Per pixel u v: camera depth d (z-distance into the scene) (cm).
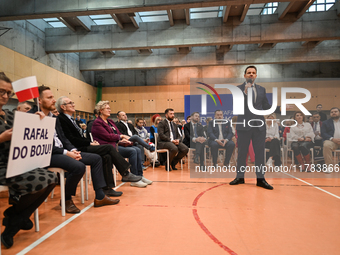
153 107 1216
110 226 160
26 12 647
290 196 237
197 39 848
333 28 789
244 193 249
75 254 120
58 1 642
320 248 127
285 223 164
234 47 1009
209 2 612
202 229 154
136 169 304
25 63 723
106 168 235
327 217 177
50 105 174
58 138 202
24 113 122
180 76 1223
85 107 1120
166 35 862
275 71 1148
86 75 1186
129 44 878
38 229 151
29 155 129
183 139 526
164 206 205
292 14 805
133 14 755
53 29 885
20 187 124
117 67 1085
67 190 189
